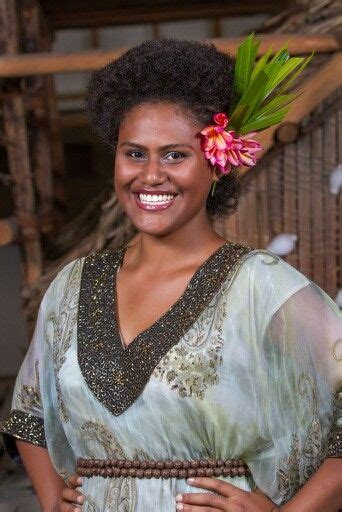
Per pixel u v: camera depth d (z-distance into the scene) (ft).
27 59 9.45
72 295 5.37
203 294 4.97
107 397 4.94
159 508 4.92
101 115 5.18
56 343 5.30
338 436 4.95
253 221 9.53
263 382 4.90
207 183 5.03
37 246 11.03
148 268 5.15
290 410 4.94
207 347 4.84
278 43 9.04
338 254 9.62
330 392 4.93
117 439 4.99
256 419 4.89
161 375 4.82
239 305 4.91
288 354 4.90
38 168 11.54
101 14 13.82
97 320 5.17
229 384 4.83
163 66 4.90
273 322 4.88
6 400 13.17
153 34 17.44
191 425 4.84
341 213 9.53
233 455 4.95
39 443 5.68
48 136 11.96
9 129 10.85
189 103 4.86
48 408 5.54
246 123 5.17
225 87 5.02
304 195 9.51
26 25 12.21
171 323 4.93
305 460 4.98
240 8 14.10
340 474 4.91
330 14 9.71
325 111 9.34
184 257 5.11
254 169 9.43
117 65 5.05
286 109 5.22
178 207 4.94
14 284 14.66
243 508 4.86
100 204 11.84
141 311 5.08
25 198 10.96
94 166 16.70
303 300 4.92
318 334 4.91
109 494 5.05
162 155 4.87
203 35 17.39
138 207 4.99
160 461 4.95
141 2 13.87
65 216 13.20
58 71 9.44
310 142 9.41
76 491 5.24
